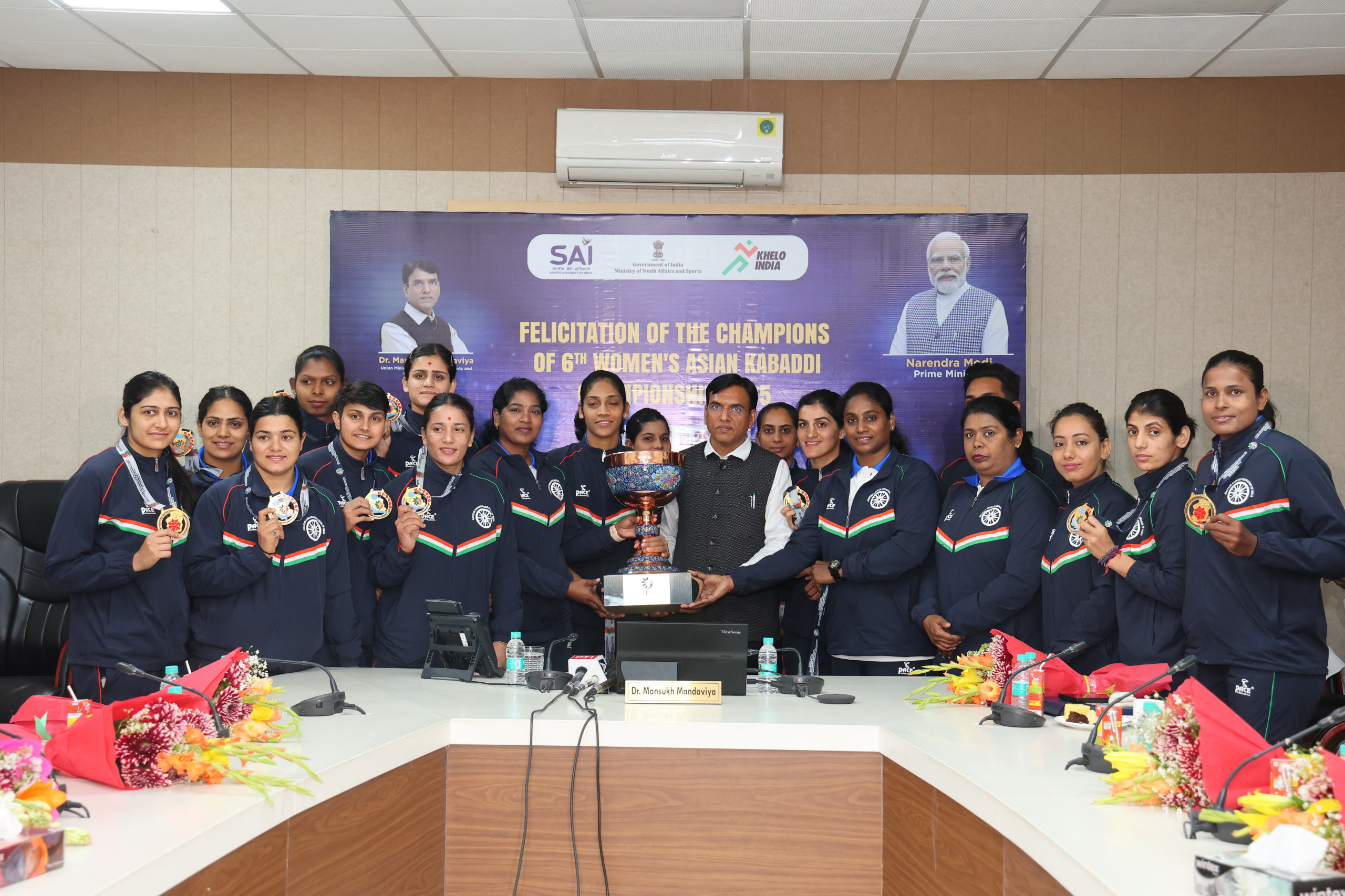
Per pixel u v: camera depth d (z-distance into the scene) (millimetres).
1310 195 4379
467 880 2102
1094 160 4418
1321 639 2434
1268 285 4395
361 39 4039
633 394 4398
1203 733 1367
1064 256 4430
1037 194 4430
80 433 4504
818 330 4375
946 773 1694
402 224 4379
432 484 3113
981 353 4328
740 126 4324
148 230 4512
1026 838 1390
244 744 1714
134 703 1587
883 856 2031
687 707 2250
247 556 2596
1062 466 2947
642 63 4254
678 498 3525
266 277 4512
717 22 3803
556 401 4406
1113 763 1506
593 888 2076
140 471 2664
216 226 4508
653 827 2072
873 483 3318
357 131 4488
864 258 4363
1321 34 3891
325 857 1649
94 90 4492
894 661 3244
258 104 4492
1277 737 2383
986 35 3914
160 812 1404
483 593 3139
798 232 4375
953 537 3135
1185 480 2643
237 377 4512
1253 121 4387
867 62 4223
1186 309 4414
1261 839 1095
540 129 4469
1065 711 2039
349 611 2863
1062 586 2861
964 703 2281
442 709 2195
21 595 3725
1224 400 2549
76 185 4508
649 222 4391
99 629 2584
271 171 4504
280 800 1512
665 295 4395
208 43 4102
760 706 2264
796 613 3695
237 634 2654
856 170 4449
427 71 4398
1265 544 2312
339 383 3996
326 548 2781
